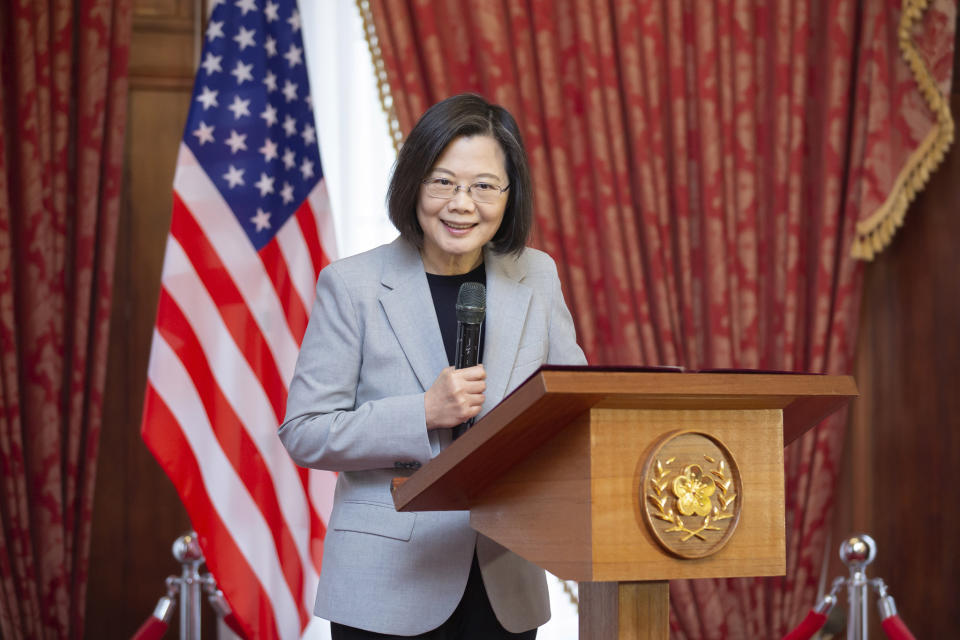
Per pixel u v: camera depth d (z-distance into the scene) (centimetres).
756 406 169
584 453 159
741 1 480
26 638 428
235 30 431
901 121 470
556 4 478
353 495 221
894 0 472
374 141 480
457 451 164
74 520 440
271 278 419
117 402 462
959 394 501
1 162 431
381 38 455
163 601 356
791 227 477
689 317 475
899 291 508
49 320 434
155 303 466
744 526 167
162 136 471
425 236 229
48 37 441
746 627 467
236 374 406
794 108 478
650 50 475
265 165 424
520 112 468
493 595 216
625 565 158
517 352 229
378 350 223
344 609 213
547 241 467
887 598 373
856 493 504
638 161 472
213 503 397
